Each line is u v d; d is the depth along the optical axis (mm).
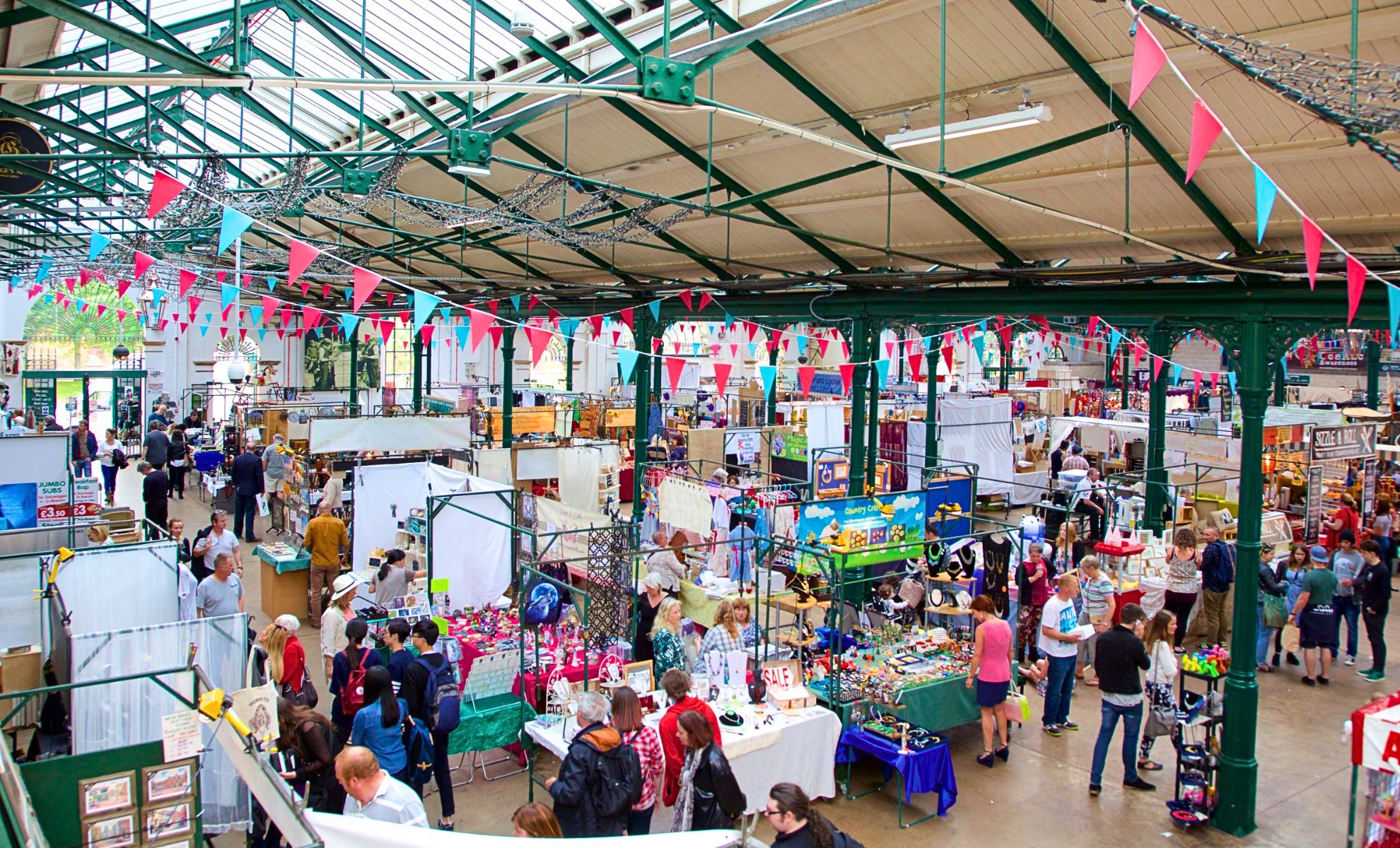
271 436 18234
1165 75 6098
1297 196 6844
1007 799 7078
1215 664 6934
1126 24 5766
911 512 8719
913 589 8859
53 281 18172
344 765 4441
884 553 8469
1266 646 10148
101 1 7238
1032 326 16828
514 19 7828
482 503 9391
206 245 14008
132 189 10875
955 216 8922
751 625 8922
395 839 3395
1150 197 7676
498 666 7289
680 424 23641
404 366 31891
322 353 29594
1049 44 6125
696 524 10641
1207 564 10289
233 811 5598
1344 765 7781
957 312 10727
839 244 10828
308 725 5465
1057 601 8312
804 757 6609
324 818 3465
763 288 11414
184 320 25781
